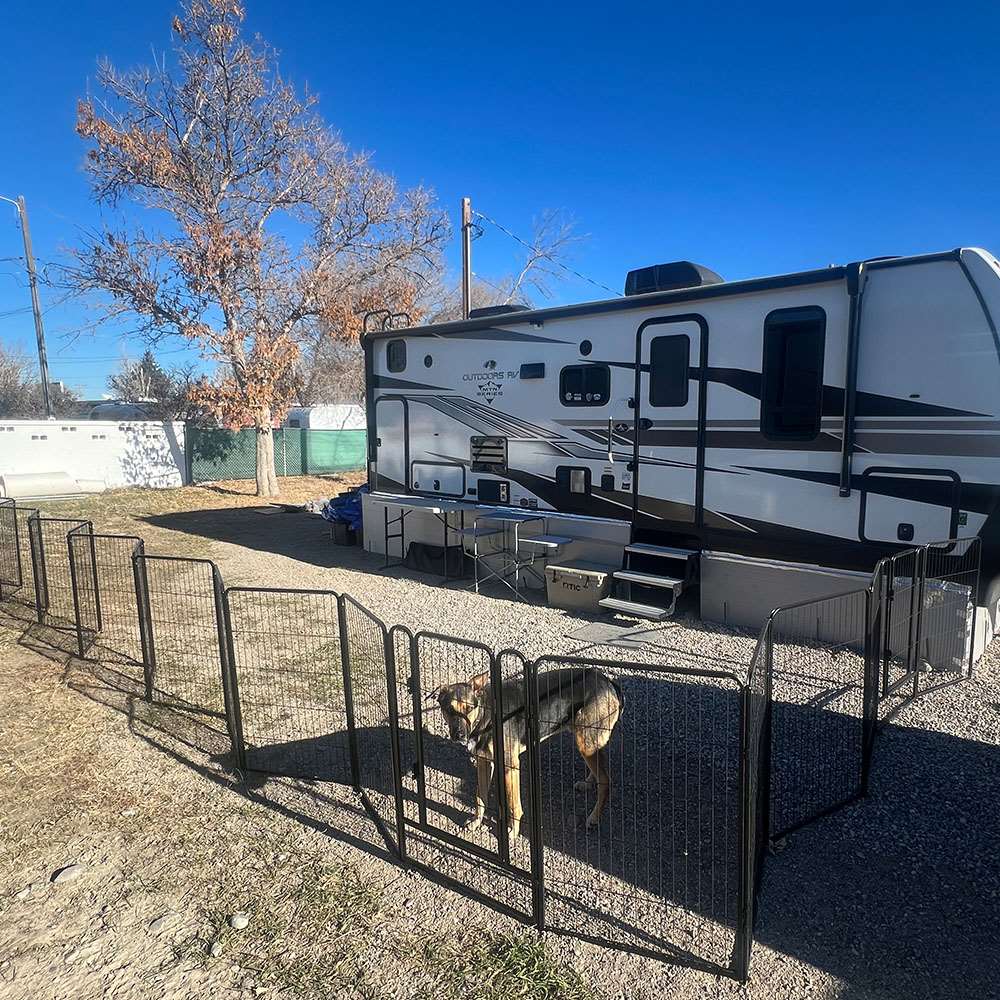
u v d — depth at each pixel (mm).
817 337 5324
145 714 4594
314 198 16812
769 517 5695
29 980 2426
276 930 2650
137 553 4832
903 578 4980
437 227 17766
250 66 15750
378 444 9367
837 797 3434
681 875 2904
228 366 19875
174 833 3293
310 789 3662
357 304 16938
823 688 4719
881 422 5051
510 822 3189
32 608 7270
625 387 6508
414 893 2846
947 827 3223
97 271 15289
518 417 7488
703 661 5258
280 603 7398
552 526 7188
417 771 2984
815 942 2535
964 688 4711
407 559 9102
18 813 3477
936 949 2494
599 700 3166
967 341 4668
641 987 2350
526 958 2477
